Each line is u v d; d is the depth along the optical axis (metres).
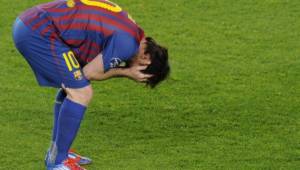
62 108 20.94
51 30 20.72
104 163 22.72
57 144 21.17
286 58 32.03
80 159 22.45
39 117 26.14
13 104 27.20
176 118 26.27
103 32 20.53
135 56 20.91
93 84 29.20
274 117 26.31
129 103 27.56
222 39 34.19
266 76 30.22
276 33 34.81
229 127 25.55
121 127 25.48
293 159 23.08
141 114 26.59
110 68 20.83
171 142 24.33
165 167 22.42
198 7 37.72
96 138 24.56
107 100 27.80
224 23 35.91
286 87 29.09
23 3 38.25
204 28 35.38
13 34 21.20
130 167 22.41
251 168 22.41
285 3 38.19
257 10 37.44
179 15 36.84
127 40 20.52
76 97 20.86
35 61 20.98
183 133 25.06
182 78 29.91
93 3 20.91
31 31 20.77
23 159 22.88
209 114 26.59
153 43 21.08
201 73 30.52
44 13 20.86
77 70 20.73
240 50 33.03
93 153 23.41
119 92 28.53
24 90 28.72
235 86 29.28
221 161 22.89
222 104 27.48
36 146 23.83
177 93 28.53
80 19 20.66
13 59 31.95
